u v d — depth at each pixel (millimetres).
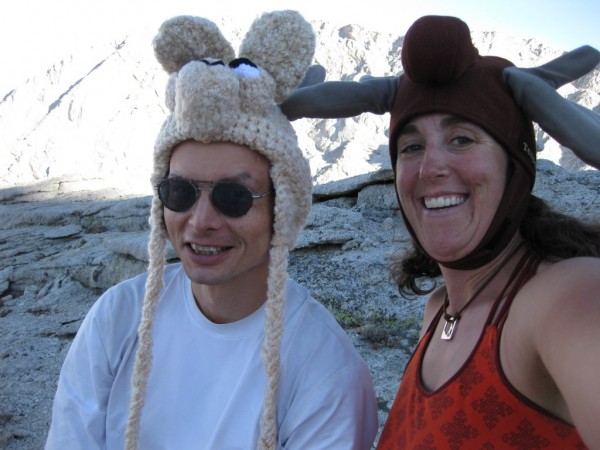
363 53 42812
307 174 954
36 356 2896
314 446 879
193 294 980
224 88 825
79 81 39562
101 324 983
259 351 916
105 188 8109
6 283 4312
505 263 788
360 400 917
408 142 818
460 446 709
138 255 3658
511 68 777
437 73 756
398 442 817
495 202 776
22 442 2104
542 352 638
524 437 670
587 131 720
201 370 933
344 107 891
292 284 1002
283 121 917
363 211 4598
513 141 773
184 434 915
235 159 867
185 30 928
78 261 4273
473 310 793
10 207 6828
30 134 34344
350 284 3072
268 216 910
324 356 916
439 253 800
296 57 915
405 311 2705
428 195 794
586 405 570
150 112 36281
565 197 4238
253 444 881
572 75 821
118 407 950
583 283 631
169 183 883
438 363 812
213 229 873
